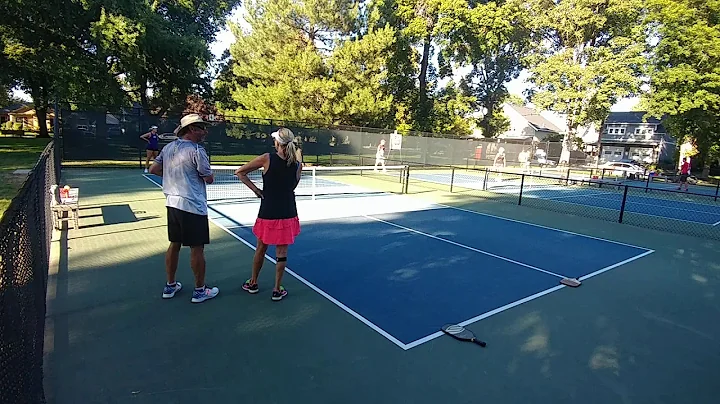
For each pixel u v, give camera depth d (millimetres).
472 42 31312
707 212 13055
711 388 3072
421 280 5121
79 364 2953
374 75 25031
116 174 14375
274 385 2816
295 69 23172
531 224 9312
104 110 17578
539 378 3086
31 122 56250
